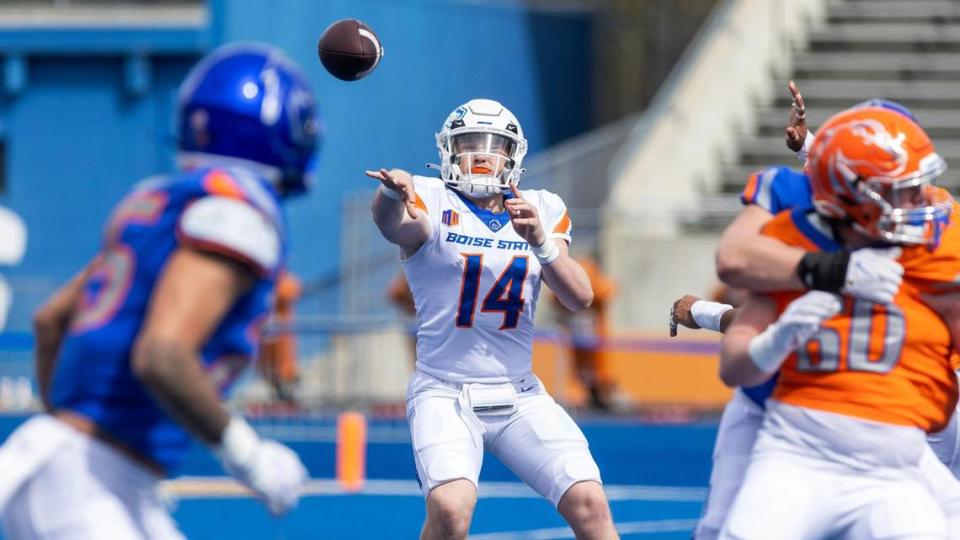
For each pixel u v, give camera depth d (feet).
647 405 209.87
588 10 321.52
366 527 117.29
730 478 67.51
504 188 77.77
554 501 76.33
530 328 79.30
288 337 197.36
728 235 59.47
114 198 226.79
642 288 218.59
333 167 242.99
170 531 50.96
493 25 287.07
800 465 58.59
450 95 274.36
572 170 235.20
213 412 47.88
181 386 47.34
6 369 203.00
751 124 247.91
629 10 318.86
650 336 214.90
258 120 50.65
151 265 49.52
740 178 239.71
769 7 253.24
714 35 246.68
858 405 58.03
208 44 221.66
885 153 55.72
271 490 49.08
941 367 59.36
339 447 137.08
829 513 58.34
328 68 67.77
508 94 291.99
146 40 222.48
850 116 57.11
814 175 57.57
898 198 56.39
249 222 48.98
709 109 240.73
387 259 221.25
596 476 76.18
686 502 130.93
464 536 74.23
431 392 77.92
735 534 57.98
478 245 77.77
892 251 57.88
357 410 203.82
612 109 321.32
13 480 48.37
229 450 48.32
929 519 57.88
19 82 226.17
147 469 50.19
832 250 58.13
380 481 141.69
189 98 51.26
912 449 58.49
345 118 246.27
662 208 223.92
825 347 58.18
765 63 252.62
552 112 309.42
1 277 227.40
